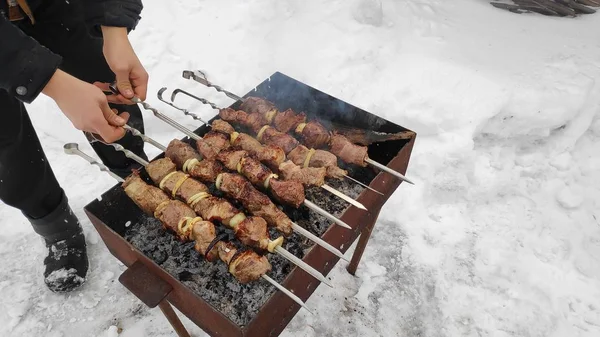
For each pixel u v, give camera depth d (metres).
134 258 1.83
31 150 2.20
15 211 3.12
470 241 2.95
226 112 2.30
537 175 3.29
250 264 1.67
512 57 3.69
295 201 1.91
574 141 3.35
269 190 2.03
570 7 4.25
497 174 3.21
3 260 2.88
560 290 2.70
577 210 3.09
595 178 3.23
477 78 3.45
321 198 2.23
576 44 3.85
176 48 3.77
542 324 2.56
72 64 2.35
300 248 2.03
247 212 2.05
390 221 3.03
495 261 2.84
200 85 3.55
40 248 2.93
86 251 2.81
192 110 3.45
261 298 1.86
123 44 1.96
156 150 3.39
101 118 1.61
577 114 3.38
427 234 2.98
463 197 3.15
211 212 1.84
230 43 3.78
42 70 1.48
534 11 4.27
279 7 3.94
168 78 3.59
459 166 3.17
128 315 2.61
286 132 2.34
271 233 2.07
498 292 2.72
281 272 1.94
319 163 2.09
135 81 2.03
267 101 2.40
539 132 3.35
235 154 2.06
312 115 2.55
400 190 3.09
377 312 2.63
